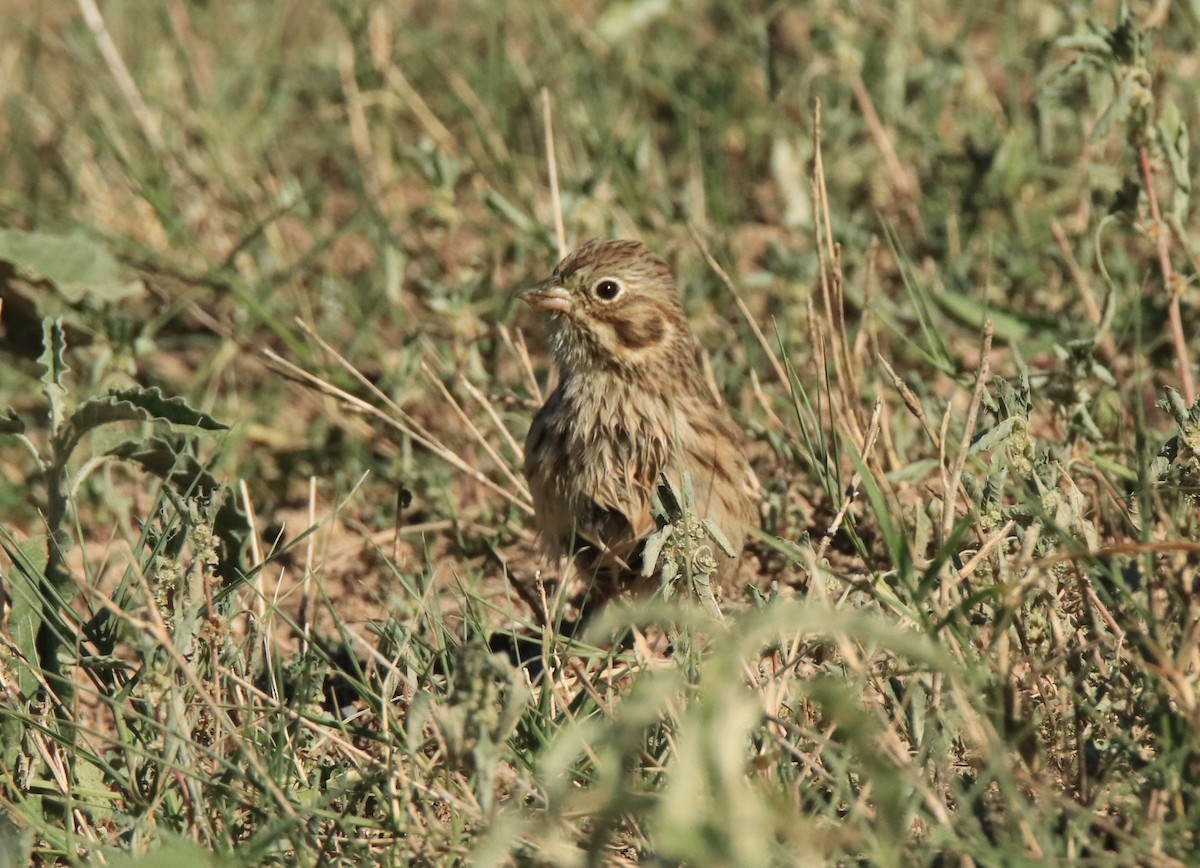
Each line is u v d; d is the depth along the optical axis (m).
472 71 16.53
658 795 5.77
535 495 10.35
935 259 13.88
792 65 16.25
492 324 12.89
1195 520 8.09
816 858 6.00
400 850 6.71
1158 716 6.70
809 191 14.48
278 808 6.79
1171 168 9.77
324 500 12.06
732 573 10.18
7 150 16.53
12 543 8.29
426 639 9.16
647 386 10.04
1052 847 6.02
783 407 11.73
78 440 8.86
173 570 7.57
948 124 15.73
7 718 7.64
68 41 17.48
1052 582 7.18
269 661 7.90
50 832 6.96
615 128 15.73
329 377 12.45
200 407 12.79
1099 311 11.58
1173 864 6.01
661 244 13.73
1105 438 10.26
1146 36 9.64
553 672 8.20
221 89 16.81
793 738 6.88
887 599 7.40
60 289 12.19
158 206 13.57
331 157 16.95
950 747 7.05
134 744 7.62
